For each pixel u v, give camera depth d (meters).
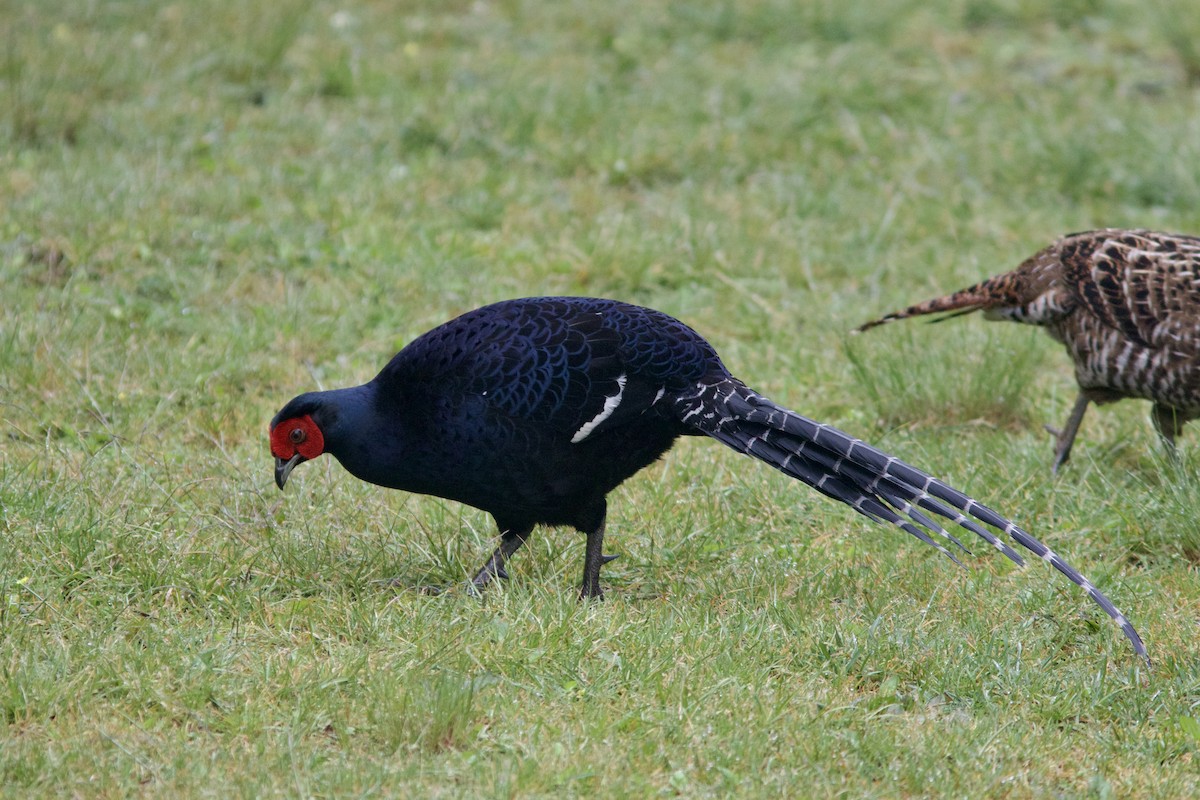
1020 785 7.28
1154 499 10.38
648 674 7.96
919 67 19.86
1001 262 14.98
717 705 7.73
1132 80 19.70
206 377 11.80
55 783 6.79
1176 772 7.41
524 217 15.30
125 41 18.47
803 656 8.40
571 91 18.22
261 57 18.34
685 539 9.82
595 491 8.97
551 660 8.08
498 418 8.53
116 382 11.60
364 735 7.36
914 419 12.02
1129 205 16.59
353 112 17.56
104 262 13.48
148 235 13.99
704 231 15.09
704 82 19.00
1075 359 11.09
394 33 19.89
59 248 13.55
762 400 8.75
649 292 14.30
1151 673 8.31
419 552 9.53
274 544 9.27
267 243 14.27
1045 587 9.38
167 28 19.08
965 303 11.49
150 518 9.46
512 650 8.12
